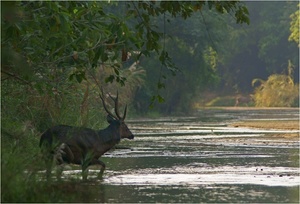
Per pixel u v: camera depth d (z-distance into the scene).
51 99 43.06
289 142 57.91
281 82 186.38
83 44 34.81
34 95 42.31
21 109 41.97
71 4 33.41
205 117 120.00
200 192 29.66
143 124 92.44
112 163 40.38
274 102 185.50
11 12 27.62
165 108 128.12
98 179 32.97
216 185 31.80
